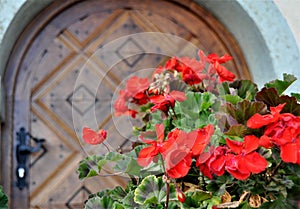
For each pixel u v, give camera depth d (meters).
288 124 1.38
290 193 1.43
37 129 2.25
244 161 1.36
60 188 2.22
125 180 2.24
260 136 1.44
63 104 2.27
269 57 2.20
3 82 2.24
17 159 2.22
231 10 2.26
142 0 2.36
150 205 1.46
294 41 2.19
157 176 1.55
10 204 2.18
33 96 2.27
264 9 2.20
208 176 1.40
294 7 2.22
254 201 1.45
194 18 2.38
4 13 2.09
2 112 2.16
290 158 1.34
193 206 1.48
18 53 2.28
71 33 2.31
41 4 2.25
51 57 2.29
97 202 1.52
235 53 2.39
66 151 2.25
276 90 1.51
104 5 2.34
